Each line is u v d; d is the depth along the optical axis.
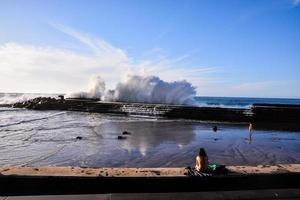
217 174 5.86
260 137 19.77
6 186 5.41
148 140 17.70
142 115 35.28
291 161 12.77
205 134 20.62
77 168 6.07
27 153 13.84
